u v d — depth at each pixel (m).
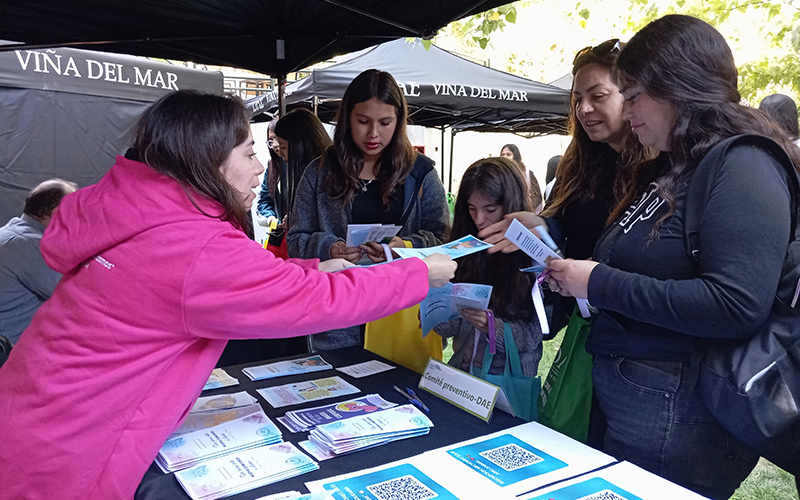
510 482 0.99
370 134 2.04
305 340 2.26
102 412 0.95
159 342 0.97
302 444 1.16
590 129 1.59
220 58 3.03
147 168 0.98
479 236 1.64
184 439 1.15
